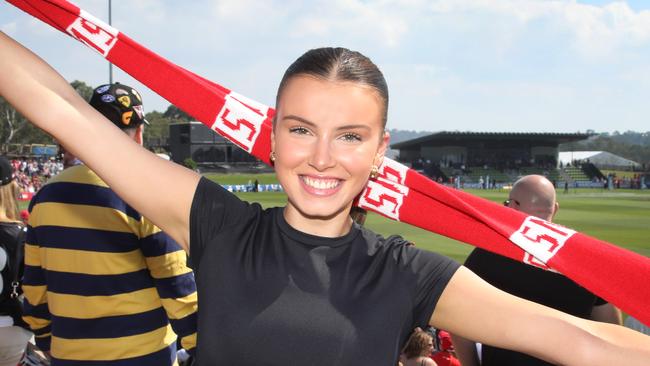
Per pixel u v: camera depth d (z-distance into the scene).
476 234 1.90
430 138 91.25
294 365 1.51
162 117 133.75
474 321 1.56
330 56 1.58
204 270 1.63
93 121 1.68
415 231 21.95
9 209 4.03
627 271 1.67
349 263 1.63
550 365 3.10
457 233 1.93
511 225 1.83
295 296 1.56
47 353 3.35
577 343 1.45
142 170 1.69
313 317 1.54
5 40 1.67
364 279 1.61
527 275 3.37
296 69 1.58
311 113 1.54
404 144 96.00
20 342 3.96
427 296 1.61
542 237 1.78
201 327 1.58
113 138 1.69
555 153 93.88
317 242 1.64
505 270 3.44
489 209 1.86
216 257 1.62
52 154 77.88
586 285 1.72
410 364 4.66
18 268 3.95
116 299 2.79
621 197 53.66
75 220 2.78
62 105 1.66
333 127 1.54
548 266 1.77
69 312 2.80
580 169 92.12
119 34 2.01
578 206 38.97
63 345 2.82
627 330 1.48
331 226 1.67
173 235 1.73
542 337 1.48
